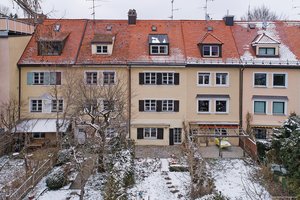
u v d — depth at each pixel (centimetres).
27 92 4562
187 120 4606
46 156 3738
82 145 3706
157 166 3750
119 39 4859
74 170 3416
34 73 4556
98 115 3591
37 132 4262
